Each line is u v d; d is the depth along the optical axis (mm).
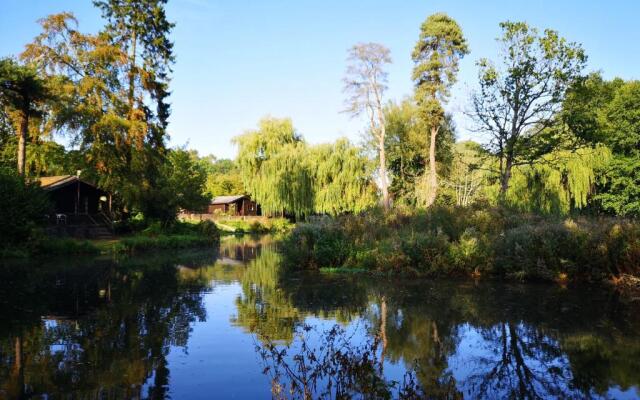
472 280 13266
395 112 42094
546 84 19203
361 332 7996
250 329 8266
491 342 7309
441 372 6055
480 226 15359
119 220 31359
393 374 5992
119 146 28750
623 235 11781
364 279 14000
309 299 10977
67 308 10164
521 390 5430
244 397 5285
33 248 21625
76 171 32781
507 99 19750
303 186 41000
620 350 6789
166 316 9352
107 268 17578
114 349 7129
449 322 8547
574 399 5156
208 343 7438
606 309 9328
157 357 6762
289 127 44281
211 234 34031
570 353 6715
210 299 11141
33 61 27344
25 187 22375
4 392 5414
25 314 9586
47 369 6207
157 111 32656
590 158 26891
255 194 42375
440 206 17609
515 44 19438
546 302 10094
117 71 29984
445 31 32750
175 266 18266
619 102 29266
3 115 28219
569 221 13273
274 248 27547
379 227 17438
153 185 31438
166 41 32500
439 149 39562
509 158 20156
